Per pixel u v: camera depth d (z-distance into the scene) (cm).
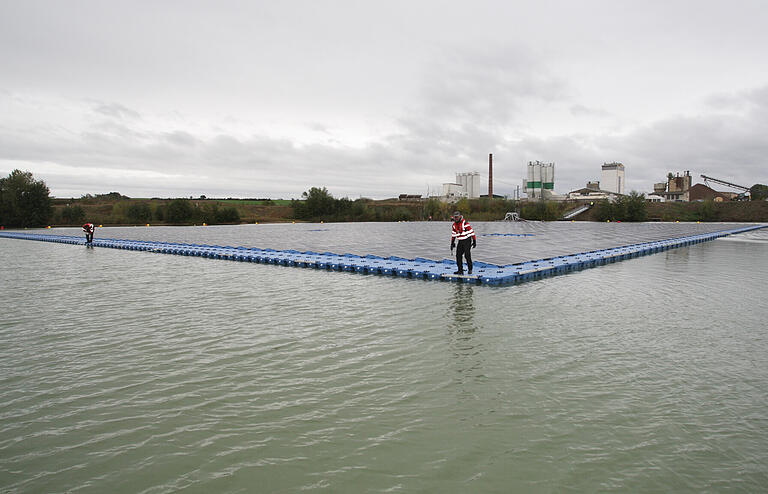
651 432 520
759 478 432
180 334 945
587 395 621
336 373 710
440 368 726
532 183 14062
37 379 705
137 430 539
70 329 995
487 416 561
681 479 431
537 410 577
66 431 539
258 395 632
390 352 807
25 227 6650
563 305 1202
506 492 414
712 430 524
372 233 4888
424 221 9331
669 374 697
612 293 1378
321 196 9319
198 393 642
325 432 526
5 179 6606
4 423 561
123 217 7469
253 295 1376
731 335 908
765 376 689
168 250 2806
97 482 438
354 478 438
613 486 421
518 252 2622
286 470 453
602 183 14938
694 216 8744
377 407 589
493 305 1204
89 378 705
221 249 2784
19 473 455
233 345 863
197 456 480
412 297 1323
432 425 539
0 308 1213
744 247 3120
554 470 447
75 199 10475
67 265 2188
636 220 8700
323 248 2961
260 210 9931
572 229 5609
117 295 1393
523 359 766
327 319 1060
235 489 423
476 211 10531
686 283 1570
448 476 439
